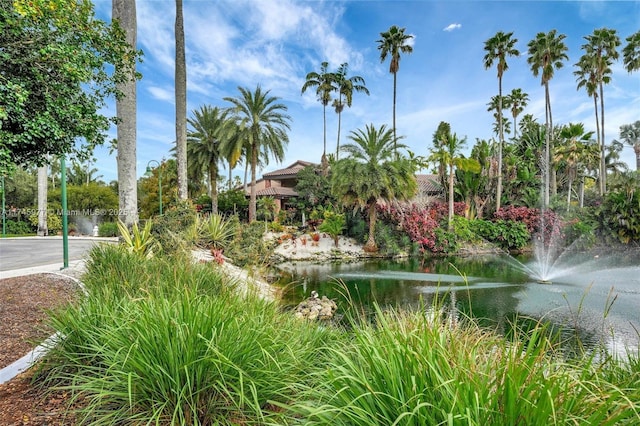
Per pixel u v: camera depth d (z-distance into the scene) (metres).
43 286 5.44
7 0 3.53
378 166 17.73
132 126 8.14
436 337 1.56
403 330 1.69
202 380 1.90
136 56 5.16
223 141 21.22
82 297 3.13
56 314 2.78
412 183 18.52
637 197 20.45
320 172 31.61
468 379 1.27
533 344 1.41
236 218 13.69
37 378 2.35
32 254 11.87
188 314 2.06
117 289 3.51
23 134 3.67
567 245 21.38
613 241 21.17
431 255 19.39
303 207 27.91
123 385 1.88
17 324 3.59
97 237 21.39
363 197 17.73
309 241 19.41
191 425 1.83
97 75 4.54
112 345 2.09
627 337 5.21
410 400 1.20
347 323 3.38
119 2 7.86
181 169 12.29
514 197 25.52
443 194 27.16
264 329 2.27
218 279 4.36
